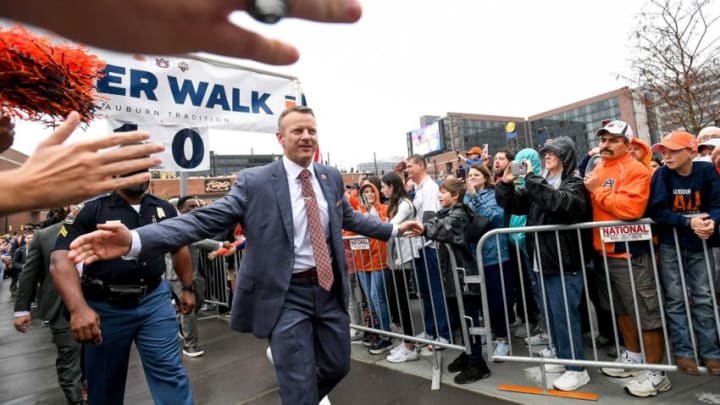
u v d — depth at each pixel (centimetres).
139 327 237
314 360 206
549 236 302
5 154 98
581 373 297
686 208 264
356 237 404
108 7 30
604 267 298
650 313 281
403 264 382
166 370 239
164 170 357
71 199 71
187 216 191
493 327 360
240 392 337
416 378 335
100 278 229
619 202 274
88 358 233
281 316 204
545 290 319
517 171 302
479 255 310
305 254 212
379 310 400
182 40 34
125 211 243
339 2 35
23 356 534
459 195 345
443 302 375
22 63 92
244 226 212
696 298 274
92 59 107
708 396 269
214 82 388
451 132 6475
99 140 74
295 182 218
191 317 436
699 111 977
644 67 1023
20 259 1149
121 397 243
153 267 239
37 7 30
